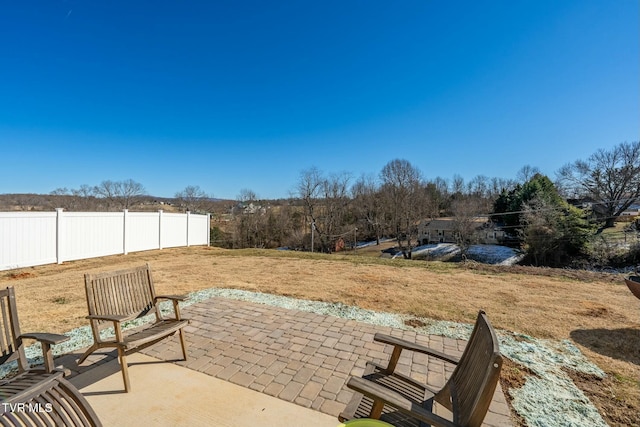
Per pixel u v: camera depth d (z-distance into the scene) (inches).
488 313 182.9
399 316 176.2
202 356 121.6
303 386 100.3
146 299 122.0
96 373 107.2
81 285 258.8
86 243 403.2
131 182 1083.3
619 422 84.1
